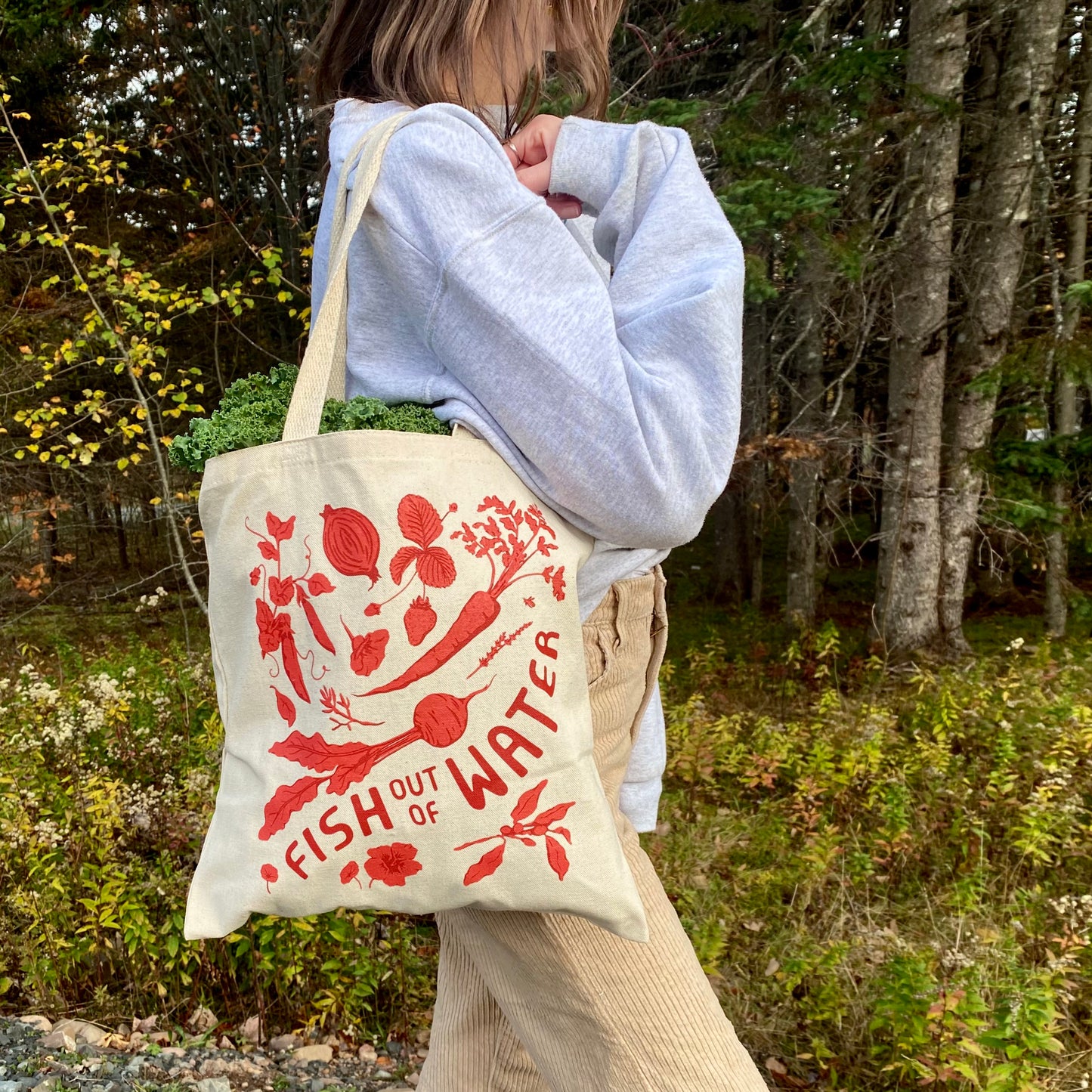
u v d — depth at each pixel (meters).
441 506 0.77
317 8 6.42
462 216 0.78
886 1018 2.12
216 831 0.81
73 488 8.08
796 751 4.30
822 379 6.71
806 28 4.24
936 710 4.41
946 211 5.34
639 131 0.91
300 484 0.77
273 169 7.38
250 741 0.80
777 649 6.80
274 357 7.78
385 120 0.85
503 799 0.77
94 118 7.80
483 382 0.79
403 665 0.75
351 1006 2.46
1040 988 2.06
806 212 3.61
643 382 0.76
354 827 0.76
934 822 3.35
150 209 8.19
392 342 0.90
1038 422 5.35
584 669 0.82
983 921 2.74
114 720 3.76
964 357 6.14
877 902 3.06
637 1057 0.94
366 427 0.83
